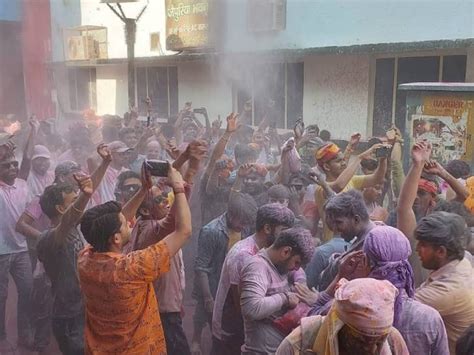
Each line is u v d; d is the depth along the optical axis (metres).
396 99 7.34
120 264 1.99
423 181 2.97
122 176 3.47
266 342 2.24
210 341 3.74
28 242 3.83
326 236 3.42
